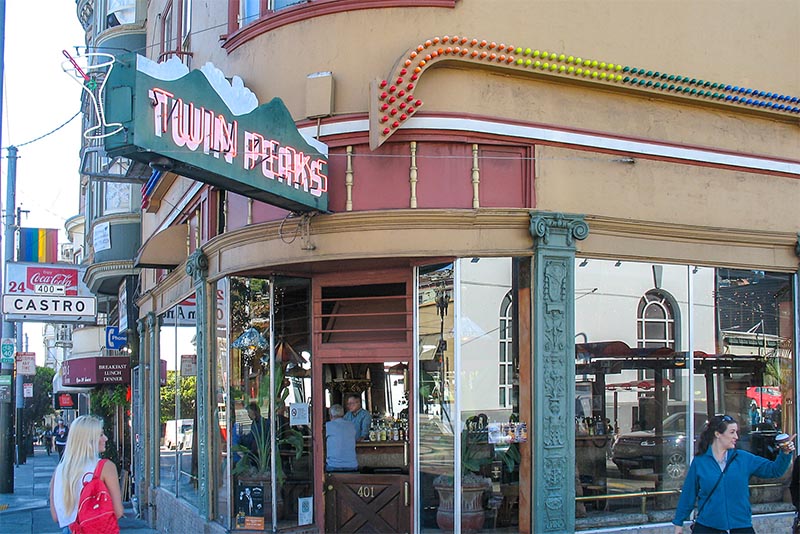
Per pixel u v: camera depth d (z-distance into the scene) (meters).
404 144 8.82
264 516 9.78
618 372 9.36
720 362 10.01
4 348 21.16
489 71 8.95
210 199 11.20
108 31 18.75
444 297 8.79
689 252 9.80
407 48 8.89
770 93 10.33
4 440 21.06
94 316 21.06
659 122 9.81
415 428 8.93
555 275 8.85
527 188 9.02
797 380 10.44
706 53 10.07
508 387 8.83
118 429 23.86
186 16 12.92
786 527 10.13
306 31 9.27
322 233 8.88
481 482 8.70
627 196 9.48
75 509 6.52
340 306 9.73
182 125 6.96
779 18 10.64
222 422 10.46
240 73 9.89
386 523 9.39
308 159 8.50
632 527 9.21
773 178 10.50
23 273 20.62
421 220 8.62
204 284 10.81
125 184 19.66
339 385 10.00
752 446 10.20
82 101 15.35
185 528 11.77
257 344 10.05
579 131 9.23
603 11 9.49
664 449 9.60
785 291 10.55
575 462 8.99
